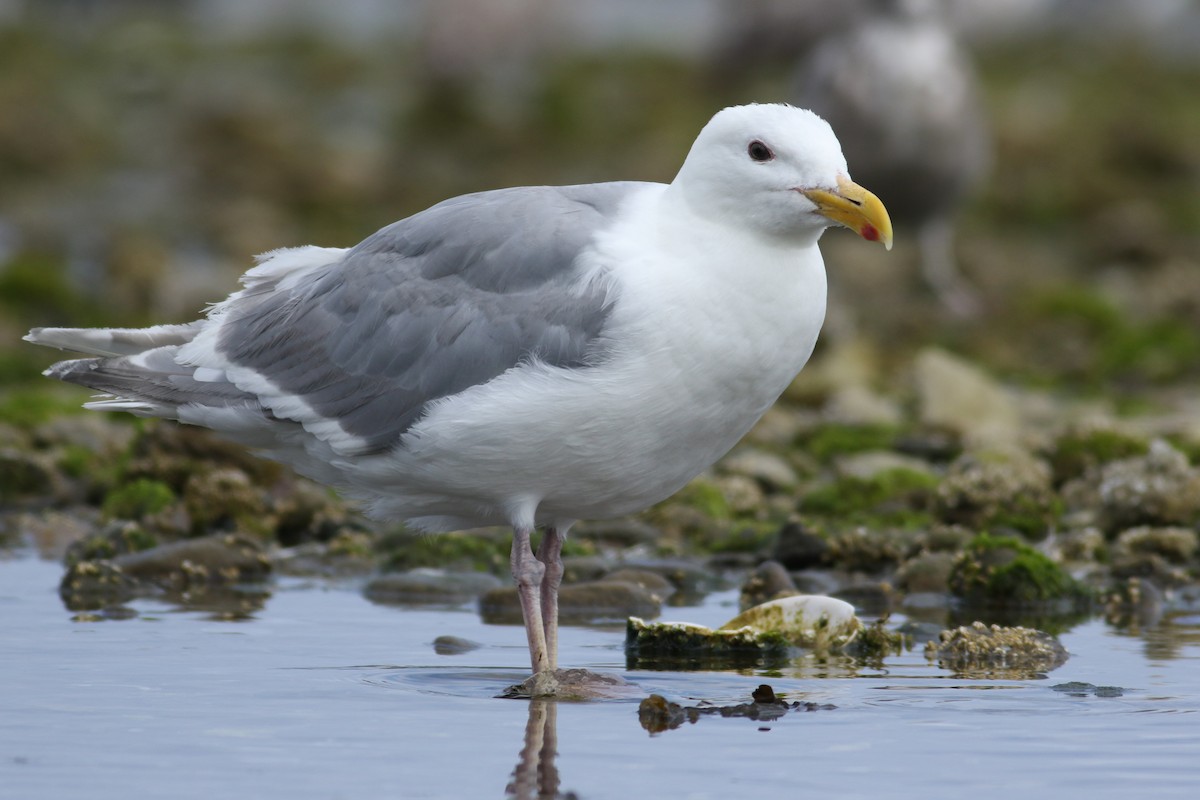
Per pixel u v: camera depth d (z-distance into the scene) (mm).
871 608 11914
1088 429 15688
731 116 9453
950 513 13914
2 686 9445
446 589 12289
